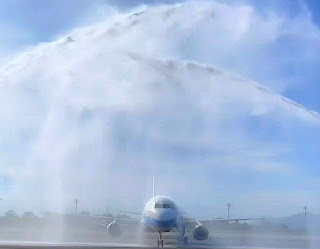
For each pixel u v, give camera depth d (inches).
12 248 1745.8
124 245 2285.9
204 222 2667.3
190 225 2674.7
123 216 2901.1
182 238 2603.3
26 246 1909.4
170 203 2463.1
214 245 2464.3
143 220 2508.6
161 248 2032.5
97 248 1868.8
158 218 2380.7
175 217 2417.6
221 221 2677.2
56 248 1800.0
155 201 2472.9
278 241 2938.0
